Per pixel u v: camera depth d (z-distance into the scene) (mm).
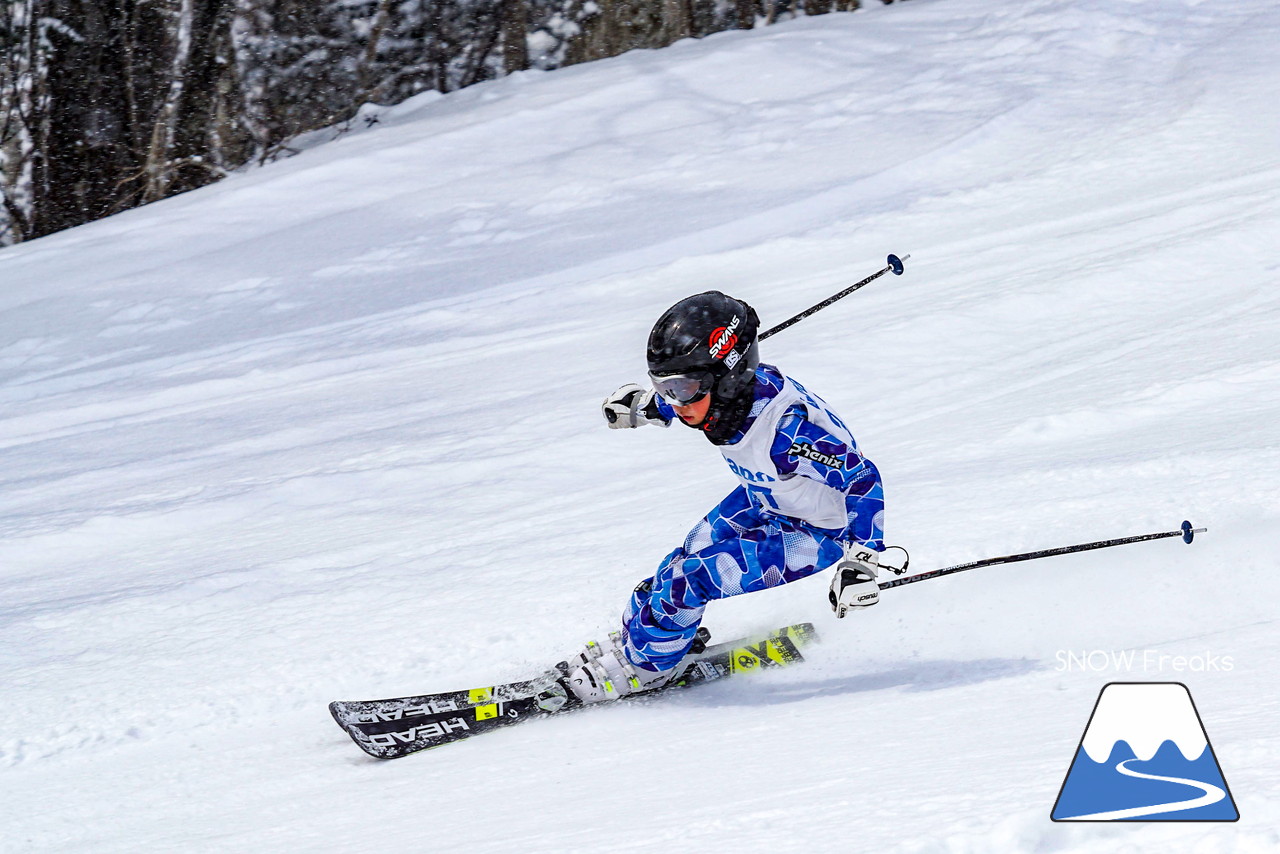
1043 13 63625
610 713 11070
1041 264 30609
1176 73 52625
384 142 62375
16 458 29062
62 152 72188
